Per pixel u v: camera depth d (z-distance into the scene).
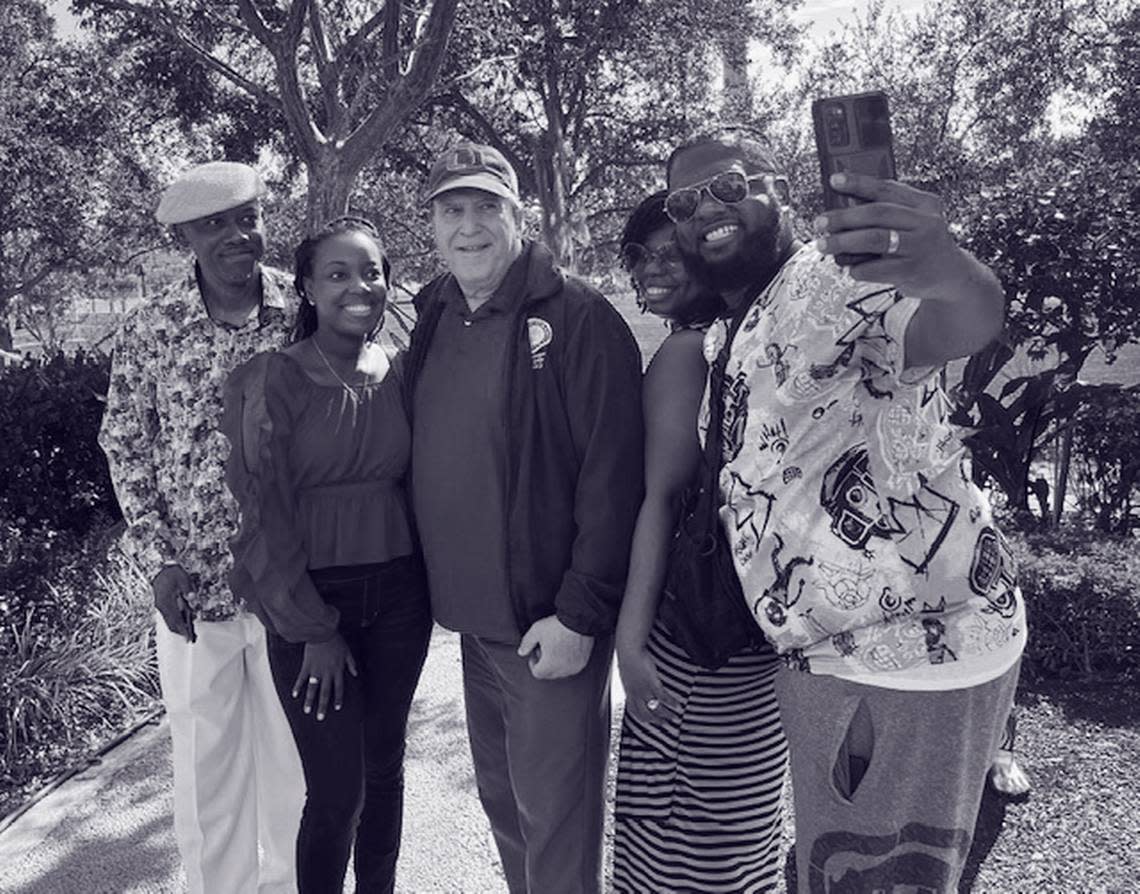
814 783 1.92
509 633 2.43
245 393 2.48
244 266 2.74
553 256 2.45
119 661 4.83
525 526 2.36
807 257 1.83
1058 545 5.54
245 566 2.42
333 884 2.69
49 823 3.74
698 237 2.00
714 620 2.09
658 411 2.25
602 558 2.29
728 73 23.20
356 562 2.54
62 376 7.17
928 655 1.81
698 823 2.41
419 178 24.97
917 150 21.52
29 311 37.34
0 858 3.52
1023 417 6.50
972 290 1.55
